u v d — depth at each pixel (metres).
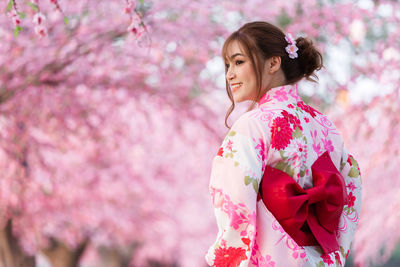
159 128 8.39
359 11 7.23
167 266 14.73
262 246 1.79
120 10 6.60
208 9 7.09
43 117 7.69
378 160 7.99
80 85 7.38
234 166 1.80
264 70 1.96
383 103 7.60
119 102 7.79
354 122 7.79
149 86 7.66
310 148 1.95
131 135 8.55
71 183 8.98
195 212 12.09
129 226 10.89
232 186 1.78
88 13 6.93
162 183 10.24
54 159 8.43
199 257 14.39
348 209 2.13
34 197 8.62
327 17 7.18
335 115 7.82
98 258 15.13
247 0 7.27
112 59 7.16
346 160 2.16
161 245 13.29
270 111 1.90
